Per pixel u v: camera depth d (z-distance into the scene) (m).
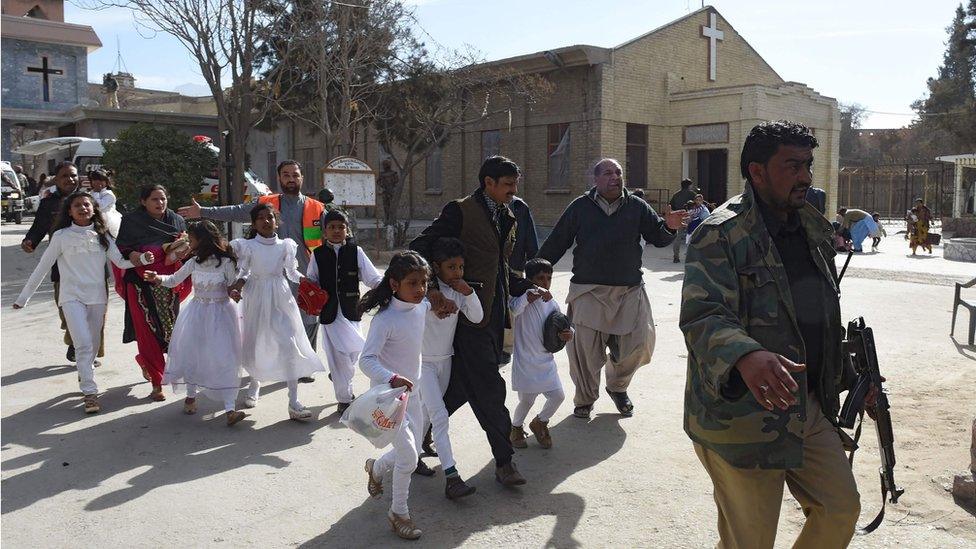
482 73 23.98
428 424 5.06
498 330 4.64
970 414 5.84
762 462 2.70
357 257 6.08
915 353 8.04
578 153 25.50
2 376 7.23
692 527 4.04
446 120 22.38
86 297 6.29
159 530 4.05
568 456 5.12
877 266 17.17
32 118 34.09
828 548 2.86
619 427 5.73
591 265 5.73
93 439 5.48
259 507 4.34
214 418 6.02
